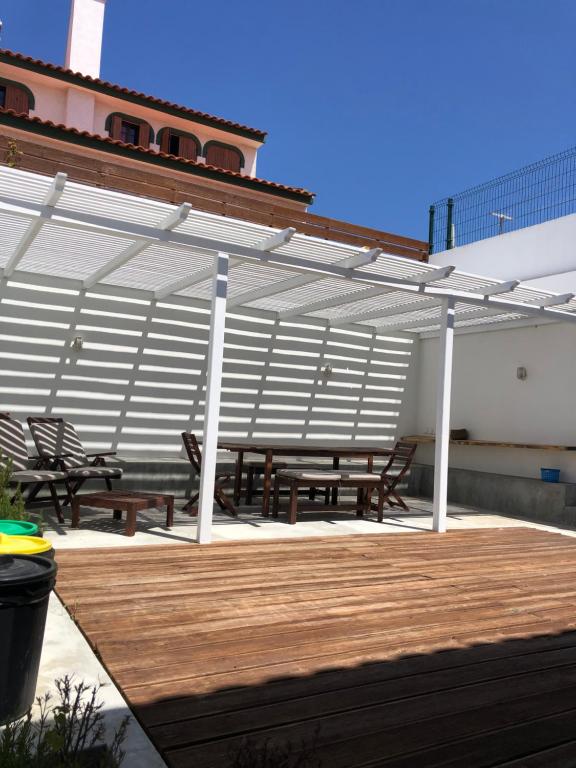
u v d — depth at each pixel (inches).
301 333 414.9
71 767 76.7
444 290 303.0
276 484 310.2
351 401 431.8
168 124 703.7
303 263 268.4
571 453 352.8
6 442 282.4
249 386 397.1
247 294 357.4
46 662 125.5
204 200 366.3
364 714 110.3
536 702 118.0
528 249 403.9
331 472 309.9
